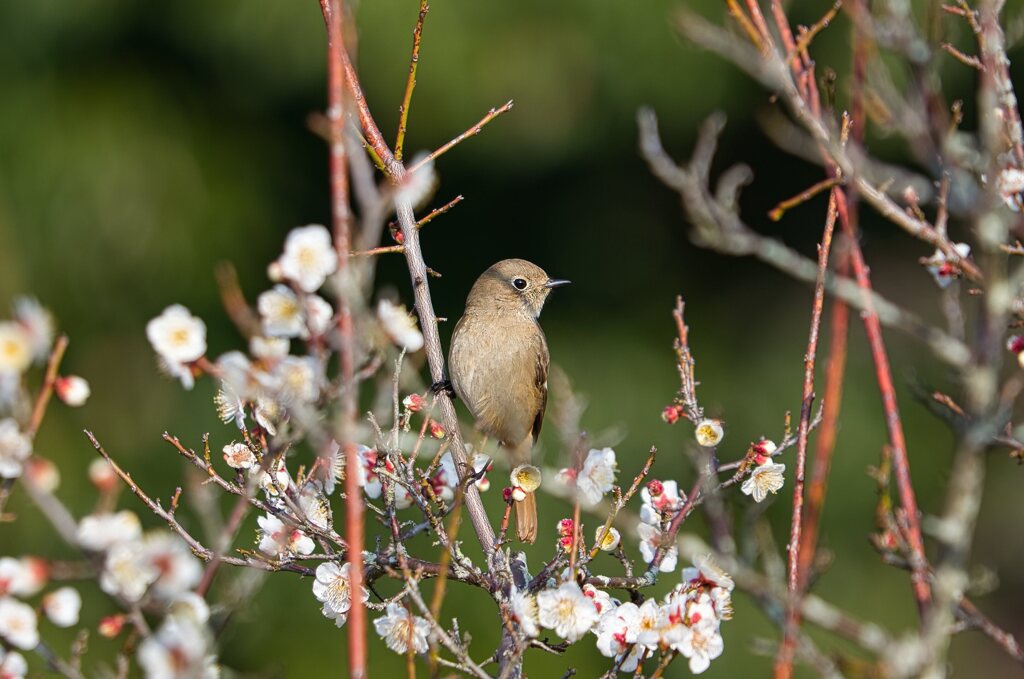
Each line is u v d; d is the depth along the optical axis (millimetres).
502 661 5930
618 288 18000
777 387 17281
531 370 10516
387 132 16547
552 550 14453
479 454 6648
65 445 15016
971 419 4938
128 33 16438
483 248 17812
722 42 6805
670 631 5641
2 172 15867
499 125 16719
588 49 16422
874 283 17812
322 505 6438
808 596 5684
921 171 13672
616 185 17719
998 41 6285
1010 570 17438
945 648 5395
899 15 6848
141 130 16266
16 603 4883
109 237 15891
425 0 6922
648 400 17000
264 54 16250
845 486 16297
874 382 16672
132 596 4703
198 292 16156
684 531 13227
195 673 4691
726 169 17766
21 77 16188
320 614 14656
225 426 15461
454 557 6285
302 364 4969
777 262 7121
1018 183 6047
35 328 4691
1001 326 5062
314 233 5059
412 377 6023
